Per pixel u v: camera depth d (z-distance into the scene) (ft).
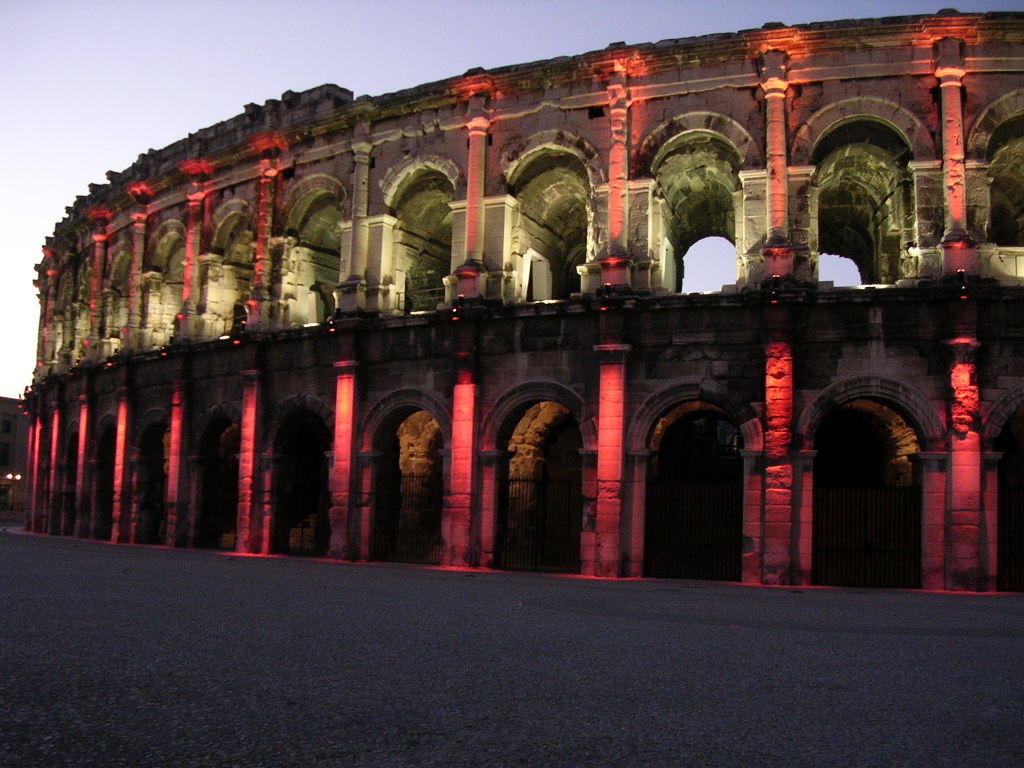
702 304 103.35
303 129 133.69
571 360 109.60
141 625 51.11
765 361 101.14
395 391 120.06
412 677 38.04
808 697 36.29
